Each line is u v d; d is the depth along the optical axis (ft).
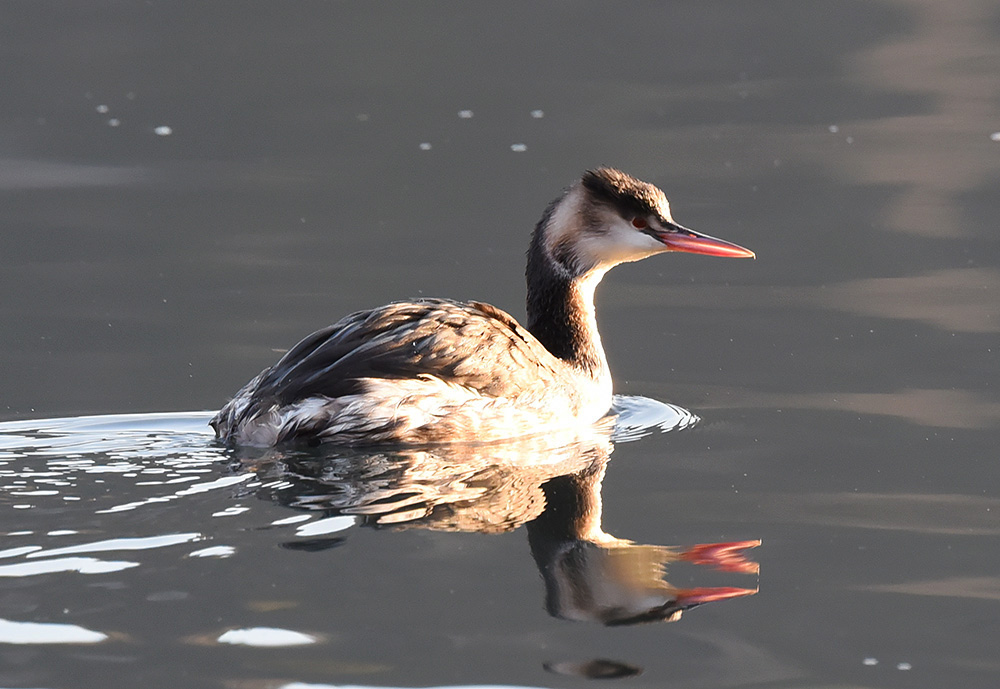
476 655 27.20
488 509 34.58
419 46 90.74
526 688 26.14
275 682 25.99
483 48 90.12
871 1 95.61
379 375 38.47
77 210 64.59
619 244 44.91
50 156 72.33
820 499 35.60
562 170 70.08
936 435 39.96
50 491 34.60
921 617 29.27
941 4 95.40
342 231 62.18
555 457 38.88
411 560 31.17
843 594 30.37
